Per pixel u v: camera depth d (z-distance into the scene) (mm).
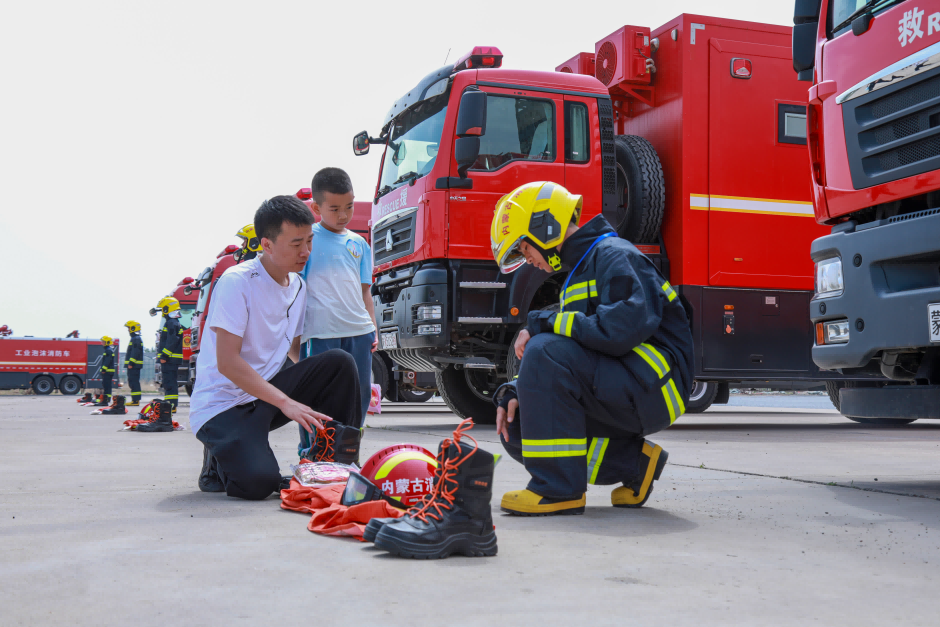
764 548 2395
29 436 7430
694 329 7797
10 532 2553
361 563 2127
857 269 3816
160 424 8289
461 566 2109
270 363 3570
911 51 3645
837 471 4480
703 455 5414
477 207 7246
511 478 4047
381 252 8148
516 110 7500
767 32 8164
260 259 3541
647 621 1625
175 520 2789
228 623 1585
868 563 2201
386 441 6258
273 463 3299
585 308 3064
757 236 8016
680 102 7906
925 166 3564
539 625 1590
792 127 8188
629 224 7961
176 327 12516
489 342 7707
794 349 8070
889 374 3863
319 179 4281
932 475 4289
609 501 3406
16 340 34406
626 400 2930
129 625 1570
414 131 7875
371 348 4477
